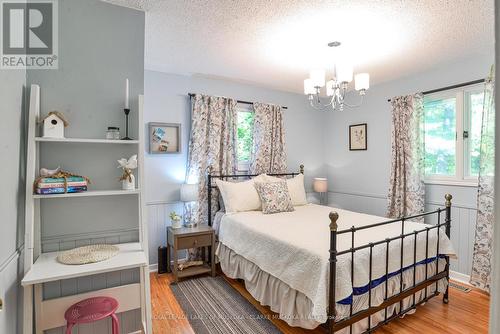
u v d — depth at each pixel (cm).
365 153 377
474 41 229
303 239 200
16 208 138
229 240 276
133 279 180
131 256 157
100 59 173
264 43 234
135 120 182
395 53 255
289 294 194
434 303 237
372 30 209
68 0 165
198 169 326
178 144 323
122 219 182
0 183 119
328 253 173
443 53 255
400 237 197
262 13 186
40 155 159
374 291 187
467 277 274
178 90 323
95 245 170
